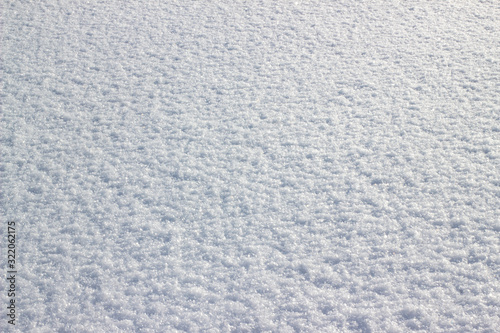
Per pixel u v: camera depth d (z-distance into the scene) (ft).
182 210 6.67
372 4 13.67
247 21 12.84
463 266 5.57
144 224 6.43
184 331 4.95
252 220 6.44
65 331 5.03
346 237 6.09
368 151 7.71
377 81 9.77
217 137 8.26
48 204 6.84
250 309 5.17
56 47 11.49
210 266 5.74
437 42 11.23
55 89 9.78
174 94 9.62
